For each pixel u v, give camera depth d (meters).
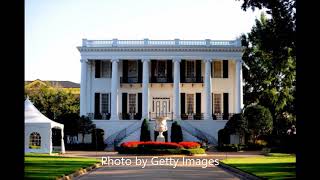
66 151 48.59
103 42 59.69
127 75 60.47
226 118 59.34
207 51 58.91
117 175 23.16
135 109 60.00
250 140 54.78
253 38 66.06
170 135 55.22
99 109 60.09
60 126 44.41
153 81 59.94
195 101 59.97
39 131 41.72
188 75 60.31
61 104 74.19
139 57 58.81
